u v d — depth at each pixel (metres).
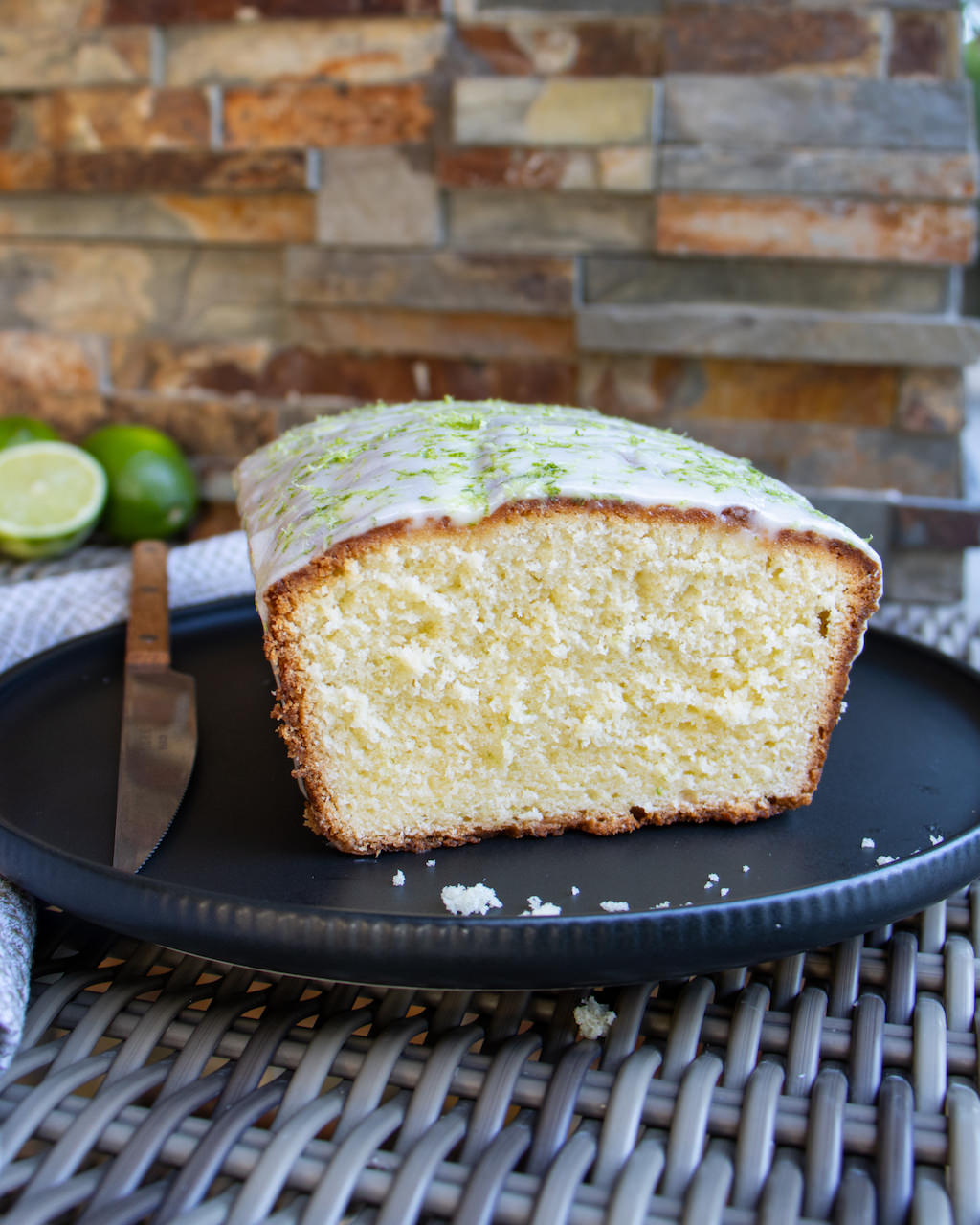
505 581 0.28
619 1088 0.23
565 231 0.51
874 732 0.32
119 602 0.40
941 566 0.52
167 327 0.57
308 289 0.54
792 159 0.49
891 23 0.48
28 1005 0.25
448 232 0.52
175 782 0.29
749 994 0.25
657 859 0.28
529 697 0.28
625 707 0.29
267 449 0.38
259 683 0.35
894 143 0.48
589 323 0.51
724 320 0.50
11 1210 0.21
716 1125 0.23
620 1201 0.21
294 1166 0.22
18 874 0.25
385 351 0.55
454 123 0.50
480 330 0.54
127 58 0.52
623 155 0.50
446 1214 0.21
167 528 0.52
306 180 0.52
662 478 0.28
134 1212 0.21
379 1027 0.25
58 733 0.31
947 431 0.51
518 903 0.26
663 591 0.28
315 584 0.27
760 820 0.29
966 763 0.31
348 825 0.28
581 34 0.49
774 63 0.49
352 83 0.51
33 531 0.48
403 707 0.28
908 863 0.25
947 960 0.26
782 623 0.28
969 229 0.49
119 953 0.27
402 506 0.27
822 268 0.50
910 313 0.50
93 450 0.52
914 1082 0.23
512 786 0.29
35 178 0.55
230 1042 0.24
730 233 0.50
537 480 0.27
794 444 0.52
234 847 0.27
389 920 0.23
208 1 0.51
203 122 0.52
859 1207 0.21
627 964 0.23
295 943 0.23
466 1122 0.23
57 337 0.57
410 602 0.27
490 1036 0.24
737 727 0.29
